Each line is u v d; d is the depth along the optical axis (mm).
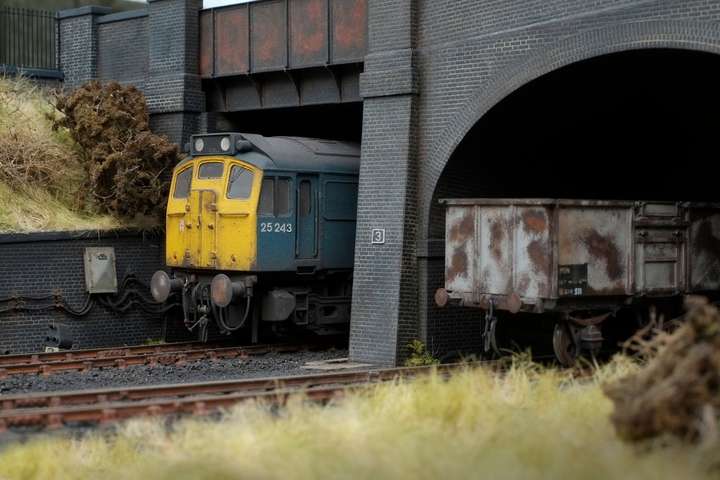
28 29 33312
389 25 21828
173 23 26734
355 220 24562
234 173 23156
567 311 18438
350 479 8938
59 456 11266
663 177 24391
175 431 11836
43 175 25766
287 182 23172
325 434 10617
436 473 8844
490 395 12406
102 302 25234
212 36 26438
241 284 22766
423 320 21453
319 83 24484
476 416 11344
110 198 25750
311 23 24141
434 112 21203
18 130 26000
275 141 23609
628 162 24219
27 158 25422
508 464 8984
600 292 18641
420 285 21547
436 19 21156
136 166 25594
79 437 12258
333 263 24109
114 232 25375
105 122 25906
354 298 22109
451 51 20781
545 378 13211
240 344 24875
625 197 24844
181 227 24172
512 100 20000
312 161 23672
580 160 23562
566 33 18328
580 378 14867
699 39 16094
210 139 23578
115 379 19344
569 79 19469
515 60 19344
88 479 10633
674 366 9820
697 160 23281
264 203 22703
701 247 20203
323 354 23422
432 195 21188
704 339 9742
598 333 18781
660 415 9414
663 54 17344
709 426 9062
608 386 10312
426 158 21375
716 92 20578
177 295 25781
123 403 13500
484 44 20016
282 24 24766
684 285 19891
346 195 24359
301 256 23422
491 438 10047
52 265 24453
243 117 27578
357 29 23234
